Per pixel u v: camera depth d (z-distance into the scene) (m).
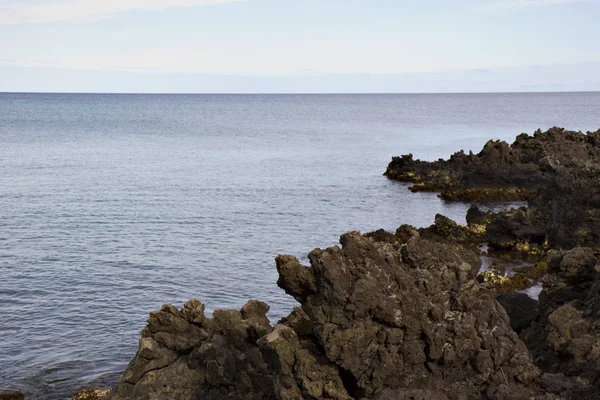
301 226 57.22
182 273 42.25
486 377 15.02
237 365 18.05
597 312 17.89
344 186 80.44
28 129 174.00
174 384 18.28
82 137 153.12
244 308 19.66
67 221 58.56
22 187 77.56
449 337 15.07
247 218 60.62
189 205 67.44
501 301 20.94
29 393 26.28
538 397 14.52
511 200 68.69
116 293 38.41
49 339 31.83
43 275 41.81
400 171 86.50
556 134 82.94
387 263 15.58
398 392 14.36
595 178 39.75
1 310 35.53
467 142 144.25
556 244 38.84
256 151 125.38
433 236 44.72
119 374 28.08
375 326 14.82
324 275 14.82
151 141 146.12
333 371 14.85
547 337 17.81
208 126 199.50
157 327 19.08
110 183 82.06
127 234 53.56
